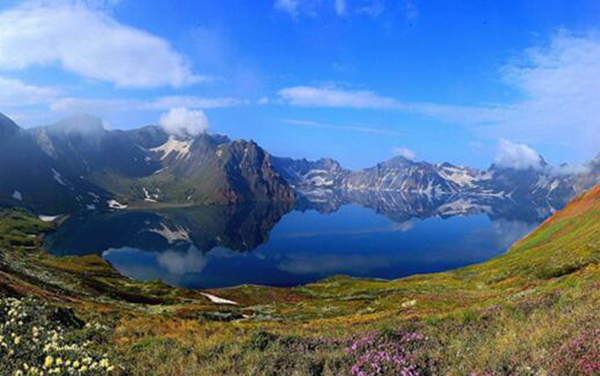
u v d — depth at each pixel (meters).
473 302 37.78
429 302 42.41
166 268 190.38
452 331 12.92
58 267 93.62
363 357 10.34
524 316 13.66
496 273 65.62
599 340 8.25
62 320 17.95
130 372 11.09
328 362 10.38
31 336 11.45
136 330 18.77
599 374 7.27
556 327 10.18
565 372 7.61
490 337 11.10
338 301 68.88
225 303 84.12
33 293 34.91
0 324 11.62
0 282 31.73
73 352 10.61
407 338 12.11
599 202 82.31
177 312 51.97
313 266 196.12
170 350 13.19
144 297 75.62
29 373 8.27
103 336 16.36
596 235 55.00
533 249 79.50
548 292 18.16
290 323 33.69
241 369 10.38
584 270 35.16
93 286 71.25
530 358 8.69
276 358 10.95
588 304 12.15
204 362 11.44
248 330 21.39
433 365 9.65
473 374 8.40
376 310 50.94
